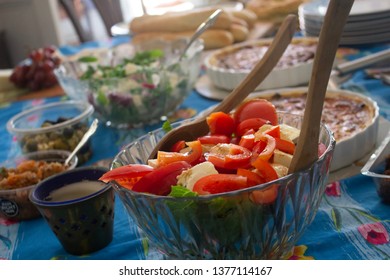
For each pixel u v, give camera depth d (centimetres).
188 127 72
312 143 54
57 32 312
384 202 74
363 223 70
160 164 62
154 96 116
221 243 56
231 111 76
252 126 68
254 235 56
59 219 71
